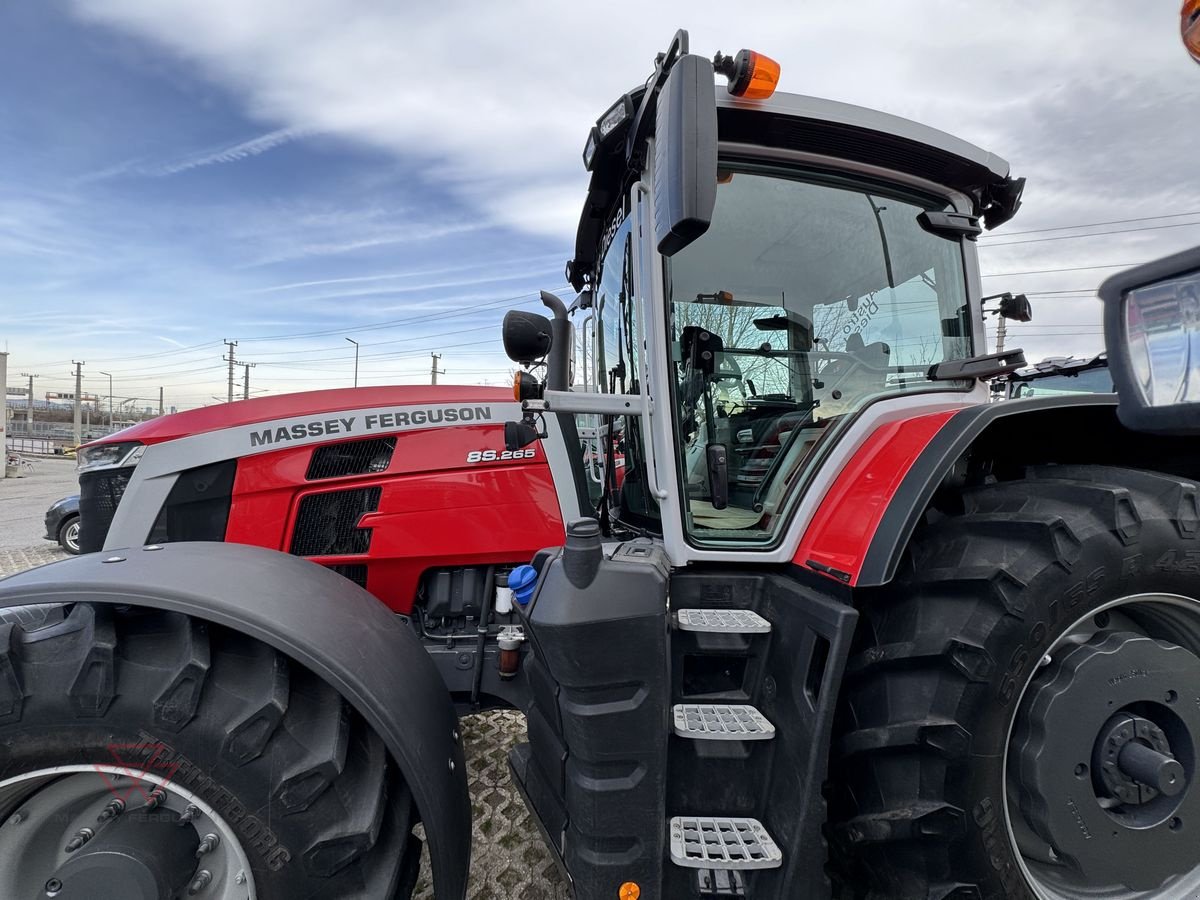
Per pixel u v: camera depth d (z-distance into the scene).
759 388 1.79
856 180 1.76
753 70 1.39
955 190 1.87
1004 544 1.30
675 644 1.46
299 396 2.07
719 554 1.53
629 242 1.93
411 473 1.98
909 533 1.25
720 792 1.37
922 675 1.28
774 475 1.73
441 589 1.99
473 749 2.56
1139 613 1.43
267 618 1.27
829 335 1.79
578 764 1.29
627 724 1.24
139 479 1.89
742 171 1.68
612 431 2.50
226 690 1.24
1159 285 0.68
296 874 1.22
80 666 1.19
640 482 2.18
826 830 1.38
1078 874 1.34
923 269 1.86
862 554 1.29
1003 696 1.23
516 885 1.81
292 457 1.94
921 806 1.24
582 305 2.87
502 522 1.98
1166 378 0.67
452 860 1.37
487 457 2.01
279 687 1.25
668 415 1.57
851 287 1.80
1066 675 1.29
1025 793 1.30
